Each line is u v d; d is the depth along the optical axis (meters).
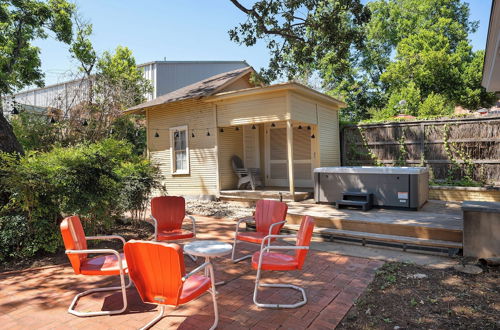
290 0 8.09
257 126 11.55
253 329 2.81
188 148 10.74
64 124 11.62
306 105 9.45
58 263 4.69
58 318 3.04
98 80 13.16
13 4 12.44
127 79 15.79
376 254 4.96
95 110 12.74
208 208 8.94
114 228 6.65
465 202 5.09
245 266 4.53
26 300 3.46
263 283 3.87
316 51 8.85
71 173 4.98
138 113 12.74
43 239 4.85
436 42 20.39
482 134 8.95
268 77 10.01
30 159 4.88
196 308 3.23
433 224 5.21
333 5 8.63
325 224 6.07
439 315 3.02
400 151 10.29
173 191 11.24
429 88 20.67
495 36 3.90
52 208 4.93
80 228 3.51
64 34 14.96
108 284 3.90
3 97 12.52
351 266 4.44
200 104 10.36
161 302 2.57
